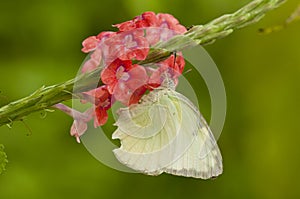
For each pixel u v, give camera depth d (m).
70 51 0.66
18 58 0.65
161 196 0.68
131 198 0.67
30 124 0.64
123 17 0.65
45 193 0.65
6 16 0.65
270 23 0.68
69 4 0.65
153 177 0.68
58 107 0.46
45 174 0.65
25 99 0.46
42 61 0.65
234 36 0.69
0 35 0.66
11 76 0.65
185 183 0.69
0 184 0.64
